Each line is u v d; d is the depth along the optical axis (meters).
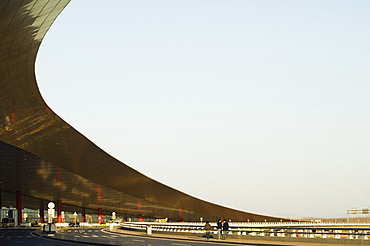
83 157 68.69
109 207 113.50
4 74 40.19
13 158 62.94
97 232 59.19
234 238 41.53
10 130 52.31
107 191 92.19
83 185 85.12
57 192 91.25
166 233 51.94
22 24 31.77
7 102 46.16
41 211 104.69
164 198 102.38
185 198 102.25
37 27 33.59
